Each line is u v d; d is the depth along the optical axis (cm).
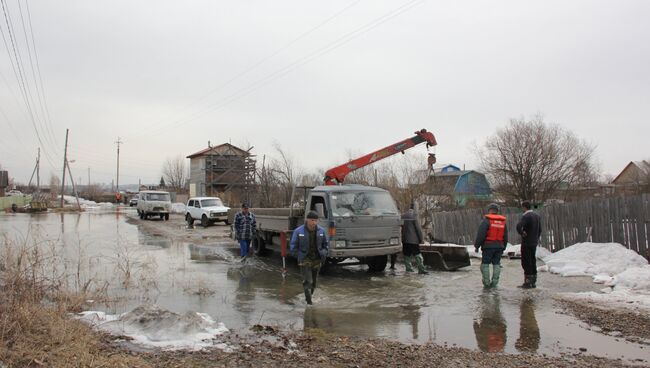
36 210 4703
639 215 1162
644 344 598
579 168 2962
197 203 2841
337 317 744
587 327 675
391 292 937
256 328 665
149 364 501
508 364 530
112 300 819
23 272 700
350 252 1113
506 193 2989
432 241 1605
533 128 2917
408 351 571
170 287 967
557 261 1173
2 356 471
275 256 1528
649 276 902
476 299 867
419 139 1552
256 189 4159
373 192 1225
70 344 528
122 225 2889
